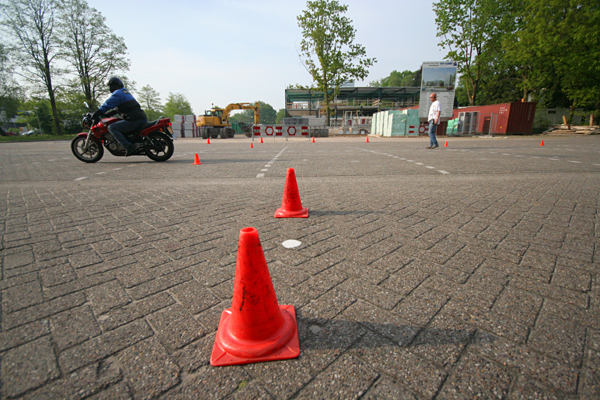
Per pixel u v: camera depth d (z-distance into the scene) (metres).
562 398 1.02
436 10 32.47
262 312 1.27
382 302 1.59
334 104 51.59
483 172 5.91
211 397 1.05
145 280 1.86
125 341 1.34
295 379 1.13
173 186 4.86
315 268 1.98
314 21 32.12
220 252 2.26
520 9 29.52
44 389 1.09
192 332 1.39
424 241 2.40
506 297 1.61
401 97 59.00
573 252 2.16
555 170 6.04
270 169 6.72
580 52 23.56
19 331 1.41
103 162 8.16
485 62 33.06
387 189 4.44
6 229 2.83
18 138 29.55
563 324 1.39
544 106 37.25
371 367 1.17
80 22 34.94
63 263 2.10
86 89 37.84
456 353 1.23
